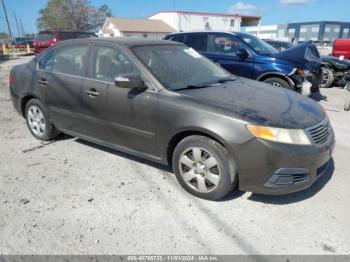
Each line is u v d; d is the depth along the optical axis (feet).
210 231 9.11
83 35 62.39
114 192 11.05
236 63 23.66
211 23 155.22
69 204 10.35
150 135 11.30
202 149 10.13
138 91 11.30
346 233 9.03
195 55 14.34
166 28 158.20
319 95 27.84
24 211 9.98
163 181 11.81
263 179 9.52
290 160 9.30
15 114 20.98
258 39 25.32
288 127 9.46
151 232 9.05
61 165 13.14
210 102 10.24
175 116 10.41
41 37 60.80
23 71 15.80
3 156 14.06
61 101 13.99
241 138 9.36
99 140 13.37
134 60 11.73
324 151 9.91
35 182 11.75
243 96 11.20
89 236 8.87
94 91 12.55
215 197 10.32
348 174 12.45
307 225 9.37
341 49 38.45
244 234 9.00
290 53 22.80
